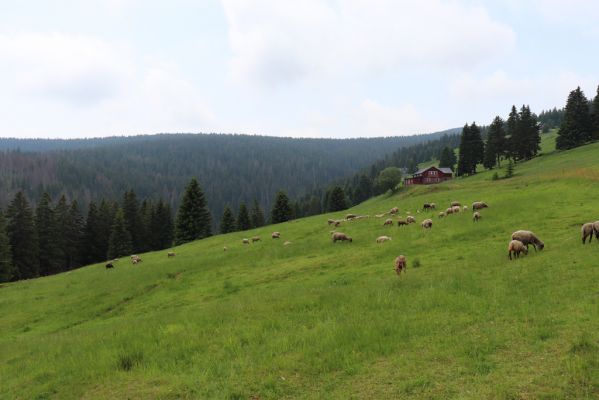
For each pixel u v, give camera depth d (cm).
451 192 6344
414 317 1445
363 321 1464
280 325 1556
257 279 2981
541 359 1002
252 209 13212
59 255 8456
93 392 1179
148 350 1453
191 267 3838
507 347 1103
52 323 2786
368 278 2380
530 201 4059
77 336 1980
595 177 4756
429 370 1035
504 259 2167
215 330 1591
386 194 14138
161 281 3459
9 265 6756
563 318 1219
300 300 1883
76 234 9275
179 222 8769
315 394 1002
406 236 3588
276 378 1103
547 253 2111
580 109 10775
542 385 888
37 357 1691
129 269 4294
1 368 1627
